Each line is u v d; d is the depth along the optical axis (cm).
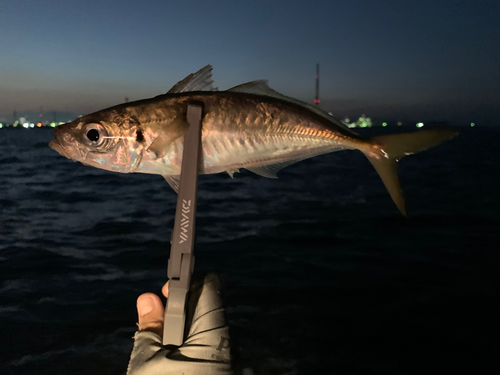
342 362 81
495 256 147
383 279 124
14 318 97
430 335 91
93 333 90
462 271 131
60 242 169
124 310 102
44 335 89
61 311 101
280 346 87
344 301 108
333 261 142
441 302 107
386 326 95
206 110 33
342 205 259
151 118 33
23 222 211
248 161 34
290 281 122
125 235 182
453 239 173
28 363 79
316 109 38
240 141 33
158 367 26
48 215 231
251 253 151
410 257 147
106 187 360
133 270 133
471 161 655
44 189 341
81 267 136
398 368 80
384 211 238
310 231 187
